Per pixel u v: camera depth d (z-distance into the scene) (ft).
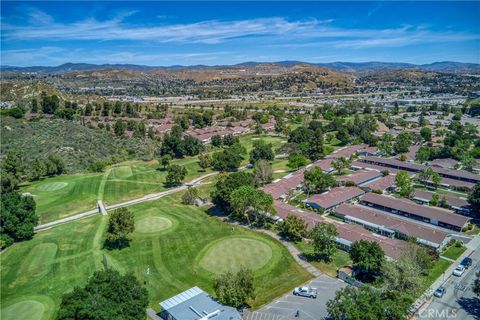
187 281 253.44
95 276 201.16
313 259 280.10
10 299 235.81
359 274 252.42
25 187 440.45
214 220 359.05
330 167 511.40
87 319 174.09
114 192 438.40
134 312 186.29
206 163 552.00
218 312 207.10
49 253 293.02
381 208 381.81
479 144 589.32
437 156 562.25
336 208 370.73
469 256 283.18
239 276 218.59
